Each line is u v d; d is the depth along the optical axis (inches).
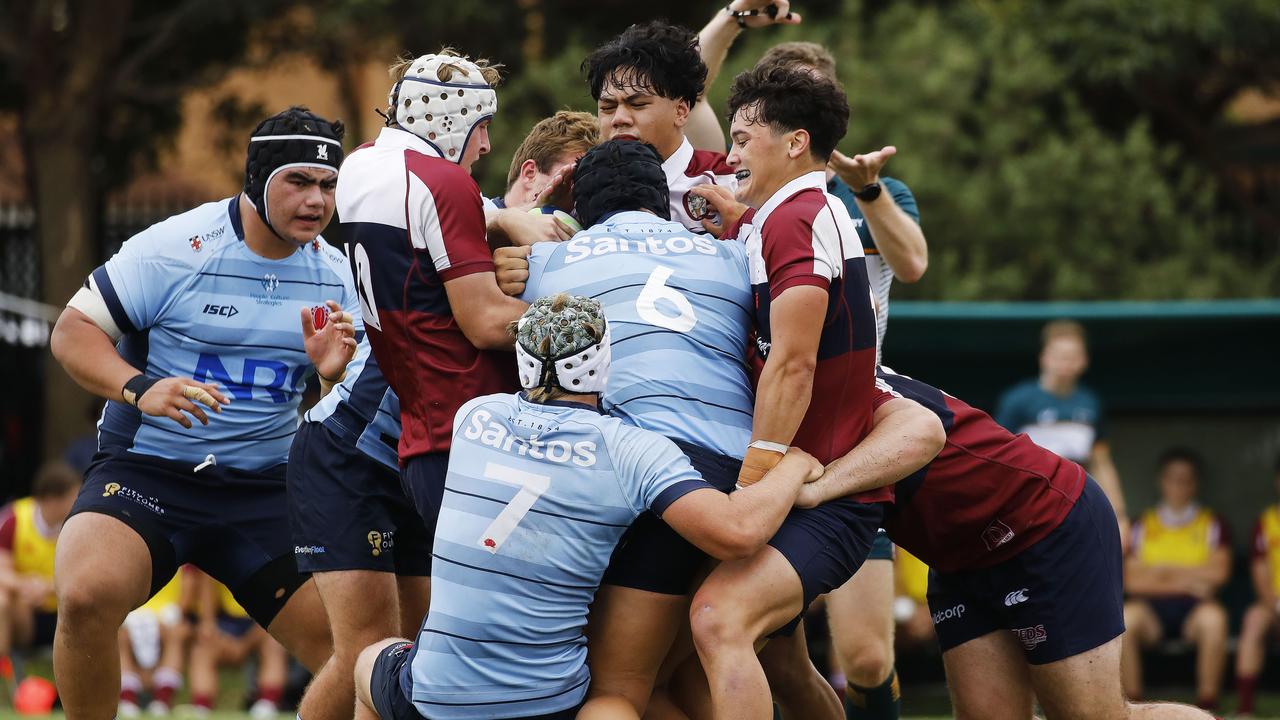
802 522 551.8
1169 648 1393.9
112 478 696.4
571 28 2149.4
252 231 691.4
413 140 583.8
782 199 555.5
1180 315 1357.0
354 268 579.8
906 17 2108.8
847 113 572.4
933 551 652.7
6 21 1927.9
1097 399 1310.3
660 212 578.6
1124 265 1995.6
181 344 697.6
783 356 529.3
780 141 563.2
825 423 557.6
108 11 1932.8
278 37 2116.1
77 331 675.4
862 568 740.7
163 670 1277.1
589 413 532.4
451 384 568.1
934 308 1370.6
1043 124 2134.6
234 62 2126.0
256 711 1263.5
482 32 2052.2
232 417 704.4
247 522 713.0
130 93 2016.5
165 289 685.3
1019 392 1314.0
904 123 2003.0
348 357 653.9
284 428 722.2
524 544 526.6
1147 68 2074.3
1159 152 2258.9
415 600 690.8
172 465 700.0
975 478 632.4
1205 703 1371.8
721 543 512.7
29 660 1302.9
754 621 534.6
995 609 653.9
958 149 2023.9
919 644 1365.7
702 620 530.3
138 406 652.1
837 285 545.3
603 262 557.3
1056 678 640.4
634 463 521.3
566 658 534.9
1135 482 1508.4
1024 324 1381.6
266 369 708.7
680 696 599.2
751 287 558.9
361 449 642.8
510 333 549.3
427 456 574.9
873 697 754.2
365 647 637.9
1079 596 634.8
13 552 1305.4
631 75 621.3
